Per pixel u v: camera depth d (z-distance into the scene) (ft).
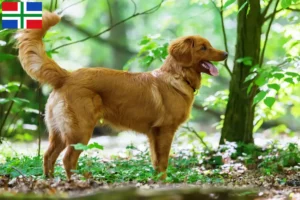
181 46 29.60
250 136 36.14
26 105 49.80
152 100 28.66
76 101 26.58
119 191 23.76
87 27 88.69
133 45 88.99
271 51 59.93
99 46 90.07
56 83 26.86
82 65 91.04
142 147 39.29
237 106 35.96
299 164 31.48
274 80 33.50
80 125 26.53
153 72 29.68
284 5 29.60
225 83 85.46
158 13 87.86
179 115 29.40
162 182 26.50
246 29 35.81
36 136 55.57
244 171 30.68
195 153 35.35
